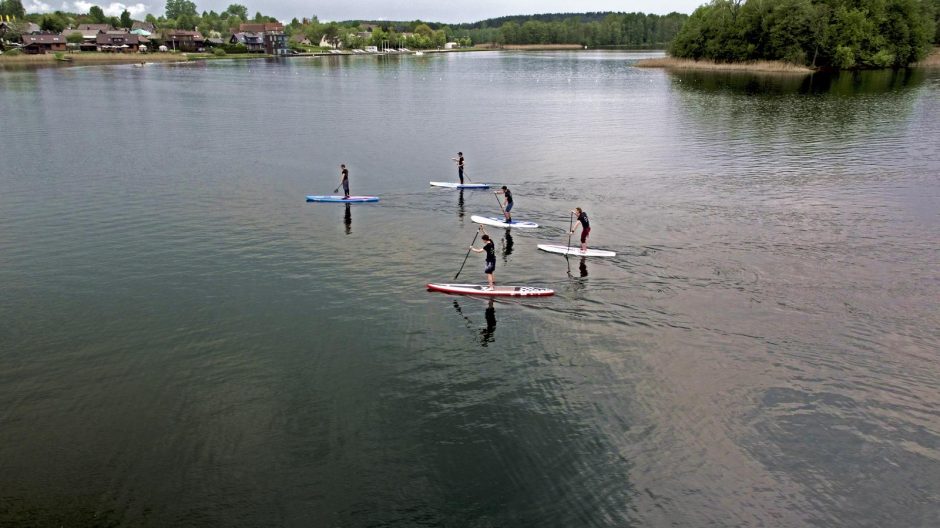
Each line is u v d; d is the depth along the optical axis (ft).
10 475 44.04
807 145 160.86
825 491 42.60
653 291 72.43
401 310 68.28
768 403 51.60
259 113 230.07
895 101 246.06
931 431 48.06
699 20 478.18
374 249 86.84
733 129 189.47
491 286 72.38
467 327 64.64
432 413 50.83
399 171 136.46
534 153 157.07
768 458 45.62
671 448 46.75
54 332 63.10
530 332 63.57
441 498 42.27
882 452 45.96
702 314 66.59
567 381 55.11
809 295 70.54
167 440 47.55
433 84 372.58
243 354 59.26
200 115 221.46
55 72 420.36
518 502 41.96
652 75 416.26
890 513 40.73
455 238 91.66
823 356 58.13
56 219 98.68
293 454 46.11
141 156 148.15
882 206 104.22
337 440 47.60
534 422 49.75
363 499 42.06
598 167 139.74
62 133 178.60
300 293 72.43
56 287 73.61
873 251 83.41
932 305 67.62
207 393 53.31
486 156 153.38
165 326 64.39
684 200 110.22
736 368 56.49
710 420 49.70
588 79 398.01
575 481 43.78
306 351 59.77
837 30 390.83
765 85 322.96
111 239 90.02
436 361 58.29
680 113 227.20
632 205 107.86
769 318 65.41
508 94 309.42
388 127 199.62
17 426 49.06
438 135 184.96
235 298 71.05
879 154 147.13
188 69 488.44
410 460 45.62
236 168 137.08
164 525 39.88
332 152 157.07
